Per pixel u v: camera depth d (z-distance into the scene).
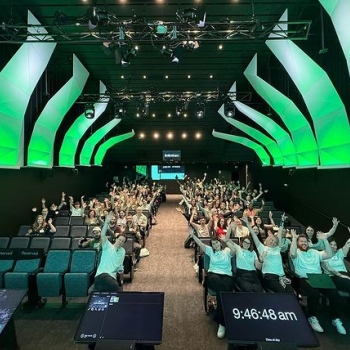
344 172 8.30
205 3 7.36
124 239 4.97
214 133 19.12
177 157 22.09
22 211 9.85
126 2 7.25
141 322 2.40
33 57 7.85
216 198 11.88
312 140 9.33
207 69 11.81
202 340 4.02
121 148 21.88
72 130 13.31
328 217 9.42
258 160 20.41
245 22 6.45
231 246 4.99
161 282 6.16
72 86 10.48
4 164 8.16
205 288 4.83
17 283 4.95
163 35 6.82
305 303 5.15
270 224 8.57
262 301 2.46
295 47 7.16
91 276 5.13
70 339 4.04
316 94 7.38
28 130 9.82
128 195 13.38
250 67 10.51
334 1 5.09
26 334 4.17
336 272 4.80
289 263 5.24
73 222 9.34
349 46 5.30
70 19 6.18
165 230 11.79
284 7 7.57
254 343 2.15
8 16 7.85
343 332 4.17
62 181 13.78
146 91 13.99
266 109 14.60
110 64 11.31
